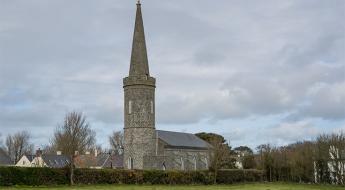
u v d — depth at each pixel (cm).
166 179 6544
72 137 8244
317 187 6612
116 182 5997
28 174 5159
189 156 9856
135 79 7581
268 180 8800
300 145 9269
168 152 9256
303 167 8300
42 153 10300
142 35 7825
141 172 6297
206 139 12319
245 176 8100
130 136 7550
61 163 9281
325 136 8544
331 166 7925
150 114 7619
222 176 7506
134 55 7731
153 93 7738
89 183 5725
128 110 7625
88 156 9644
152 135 7606
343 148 7725
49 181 5356
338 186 7088
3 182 4934
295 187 6462
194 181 6944
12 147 12825
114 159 10375
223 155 8894
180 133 10525
